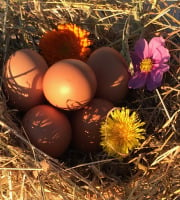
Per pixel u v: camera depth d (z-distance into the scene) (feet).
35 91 1.73
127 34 1.88
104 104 1.77
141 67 1.82
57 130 1.71
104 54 1.79
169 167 1.71
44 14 1.99
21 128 1.71
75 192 1.63
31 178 1.62
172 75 1.85
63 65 1.69
